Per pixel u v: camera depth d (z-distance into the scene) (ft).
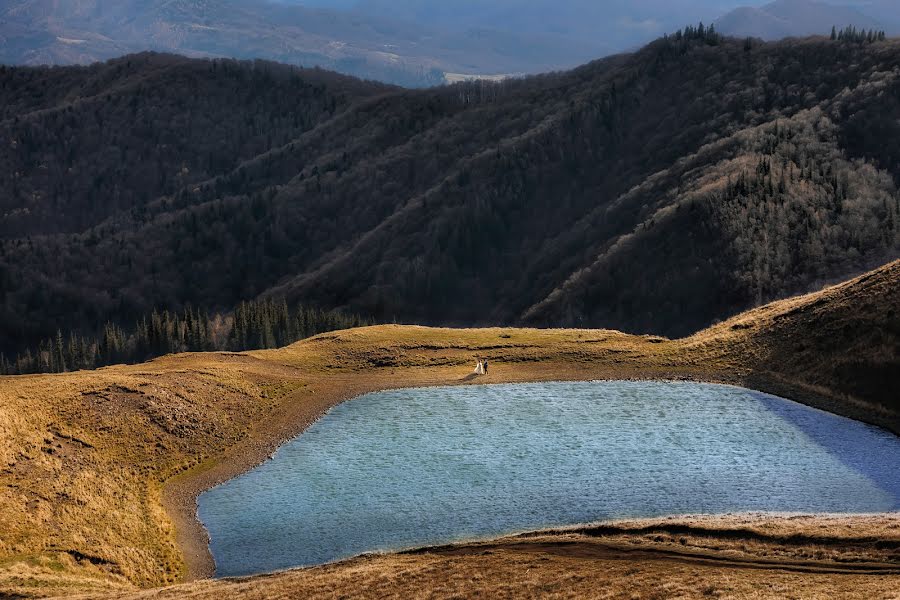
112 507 164.96
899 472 178.50
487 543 137.80
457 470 186.39
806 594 98.94
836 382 237.04
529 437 208.85
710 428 213.05
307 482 182.09
